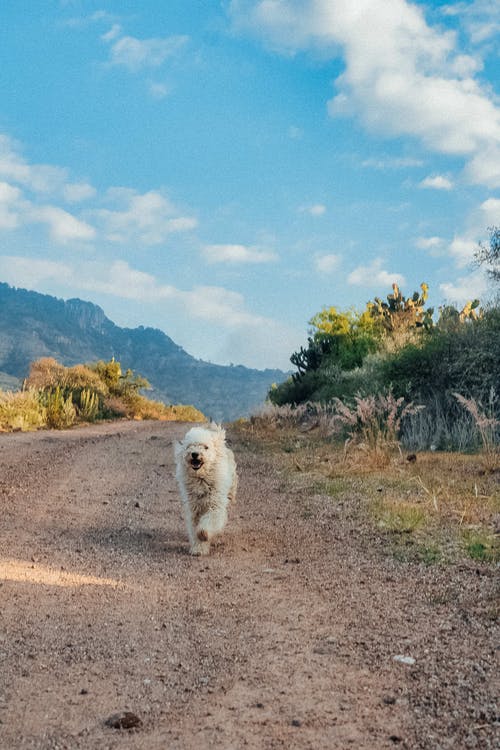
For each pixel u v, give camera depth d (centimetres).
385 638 463
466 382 1486
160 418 4103
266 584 607
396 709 358
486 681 387
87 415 3038
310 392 2528
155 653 441
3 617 499
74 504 981
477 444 1281
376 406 1508
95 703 367
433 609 520
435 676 397
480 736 327
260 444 1741
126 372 4256
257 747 319
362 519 838
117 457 1523
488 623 480
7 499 980
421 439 1367
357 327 2858
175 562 688
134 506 991
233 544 766
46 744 322
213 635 476
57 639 461
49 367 3872
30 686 386
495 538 701
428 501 892
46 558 680
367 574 625
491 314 1599
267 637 471
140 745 321
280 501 1014
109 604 542
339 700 369
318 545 745
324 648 448
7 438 1852
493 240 1587
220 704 366
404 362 1639
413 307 2853
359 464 1218
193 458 710
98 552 718
